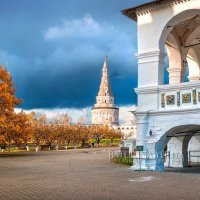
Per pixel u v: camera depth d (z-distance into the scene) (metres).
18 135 41.84
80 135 80.00
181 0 22.38
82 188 14.23
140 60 23.89
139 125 23.16
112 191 13.43
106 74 161.50
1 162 30.12
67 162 30.06
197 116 20.70
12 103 41.28
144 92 23.23
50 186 14.84
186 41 27.06
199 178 17.61
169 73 27.06
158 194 12.67
